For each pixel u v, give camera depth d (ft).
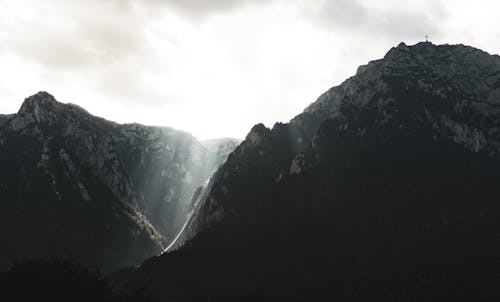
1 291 581.53
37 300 582.35
